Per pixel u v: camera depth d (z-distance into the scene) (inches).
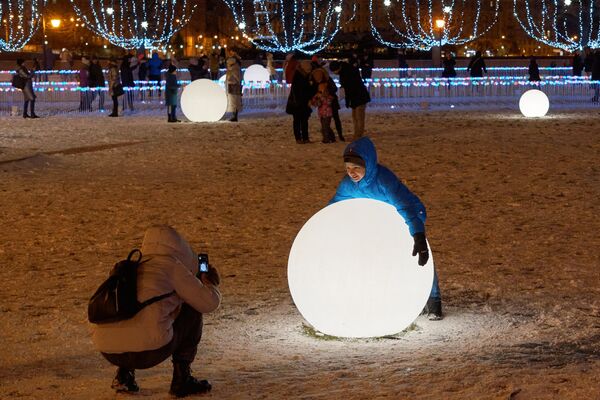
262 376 225.8
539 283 332.2
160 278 198.4
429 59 2117.4
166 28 2758.4
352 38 2374.5
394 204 262.5
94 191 575.8
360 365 233.9
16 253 406.6
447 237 421.1
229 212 498.9
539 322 279.4
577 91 1531.7
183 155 757.9
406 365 230.8
